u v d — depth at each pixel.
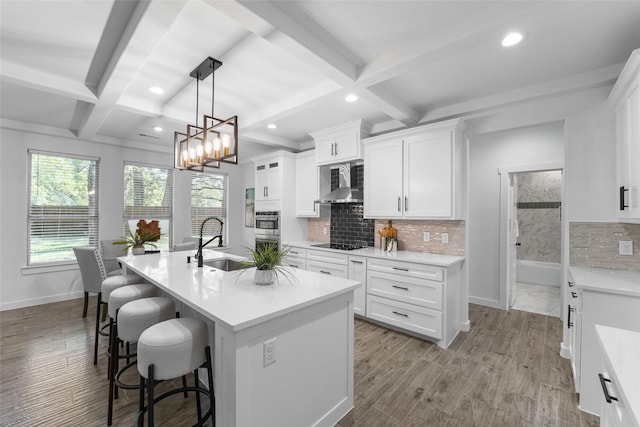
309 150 4.66
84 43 2.08
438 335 2.85
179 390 1.56
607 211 2.44
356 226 4.30
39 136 4.03
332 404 1.83
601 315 1.90
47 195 4.14
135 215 4.88
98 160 4.52
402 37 2.00
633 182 1.97
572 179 2.57
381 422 1.84
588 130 2.51
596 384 1.90
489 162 4.07
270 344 1.45
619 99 2.23
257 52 2.21
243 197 6.39
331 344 1.82
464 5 1.70
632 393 0.74
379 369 2.45
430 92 2.84
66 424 1.80
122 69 2.17
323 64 2.10
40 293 4.06
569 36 1.93
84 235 4.41
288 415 1.55
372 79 2.32
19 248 3.92
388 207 3.57
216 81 2.68
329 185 4.55
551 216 5.58
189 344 1.48
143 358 1.43
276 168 4.85
